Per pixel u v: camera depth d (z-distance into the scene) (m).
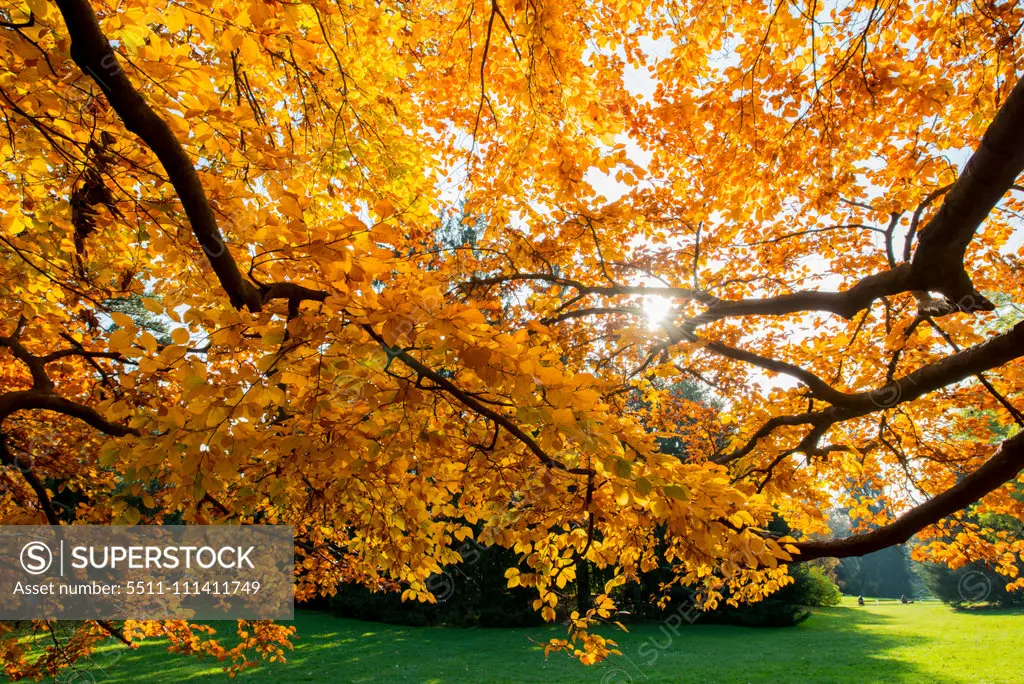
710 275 7.08
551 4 2.97
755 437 5.73
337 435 2.60
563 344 5.72
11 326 4.01
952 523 5.79
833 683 13.65
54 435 5.00
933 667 15.02
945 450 6.48
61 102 2.44
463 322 1.97
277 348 2.15
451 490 3.32
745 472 6.29
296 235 1.84
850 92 4.30
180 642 6.11
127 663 14.02
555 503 2.98
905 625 22.97
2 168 3.05
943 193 4.66
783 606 22.44
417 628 20.09
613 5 3.97
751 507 2.78
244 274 2.32
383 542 3.37
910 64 4.32
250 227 1.93
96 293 3.90
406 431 2.81
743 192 5.11
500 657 16.05
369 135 4.57
